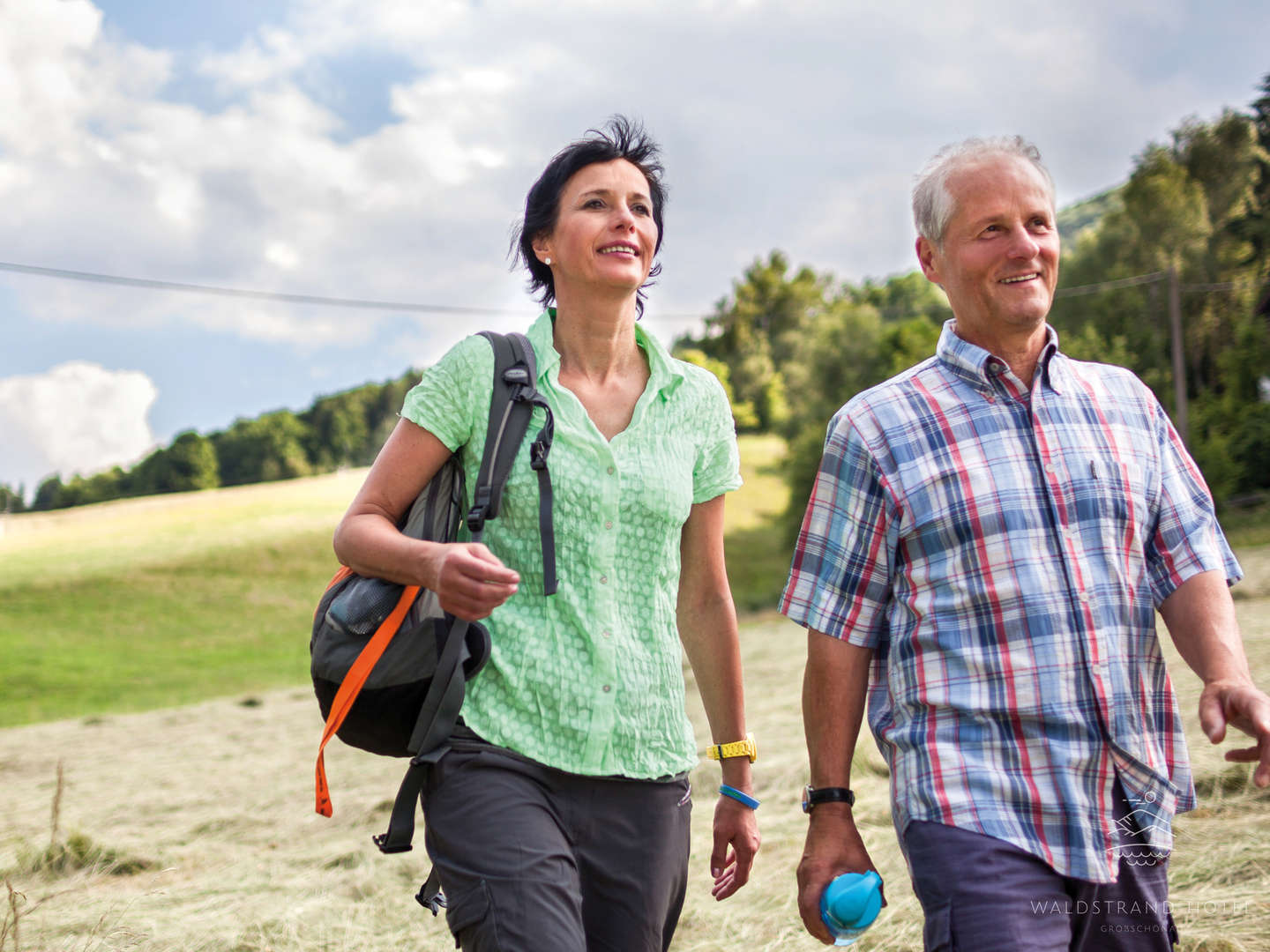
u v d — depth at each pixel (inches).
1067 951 72.2
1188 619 79.2
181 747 490.6
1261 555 759.1
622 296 90.7
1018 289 81.2
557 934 74.6
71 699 1091.3
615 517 85.4
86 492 3882.9
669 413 90.7
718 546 97.7
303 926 153.1
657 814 85.6
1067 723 75.4
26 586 1659.7
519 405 85.9
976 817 74.3
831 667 83.6
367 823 239.5
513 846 77.3
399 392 4284.0
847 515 83.3
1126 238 1947.6
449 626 82.2
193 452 3912.4
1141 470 81.3
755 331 3565.5
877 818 179.6
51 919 157.5
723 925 144.0
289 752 419.5
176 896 176.9
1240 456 1285.7
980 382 81.7
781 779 227.3
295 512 2090.3
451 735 82.3
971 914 72.0
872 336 1813.5
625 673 84.7
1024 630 76.7
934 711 77.9
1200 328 1798.7
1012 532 77.9
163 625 1477.6
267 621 1492.4
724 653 97.5
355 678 80.6
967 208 82.1
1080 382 83.0
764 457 2625.5
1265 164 1878.7
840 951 126.8
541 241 94.1
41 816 300.2
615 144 92.3
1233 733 198.8
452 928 78.6
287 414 4165.8
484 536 85.8
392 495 86.3
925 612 79.4
